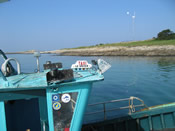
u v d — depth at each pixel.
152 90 14.95
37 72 4.38
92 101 12.41
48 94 3.03
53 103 3.06
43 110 3.12
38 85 2.96
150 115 6.15
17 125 4.24
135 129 6.10
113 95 13.80
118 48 70.88
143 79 19.88
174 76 20.92
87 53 74.00
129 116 5.99
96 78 3.32
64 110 3.13
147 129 6.16
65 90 3.09
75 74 3.70
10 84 2.96
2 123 3.00
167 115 6.28
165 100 12.12
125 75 23.08
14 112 4.28
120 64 35.75
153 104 11.35
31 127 4.31
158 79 19.55
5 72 3.97
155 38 89.94
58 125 3.12
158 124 6.22
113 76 22.64
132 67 30.75
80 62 4.39
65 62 44.44
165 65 31.47
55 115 3.10
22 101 4.43
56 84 2.96
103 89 15.89
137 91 14.79
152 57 49.28
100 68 3.66
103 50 73.00
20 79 3.43
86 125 5.54
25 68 27.91
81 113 3.25
